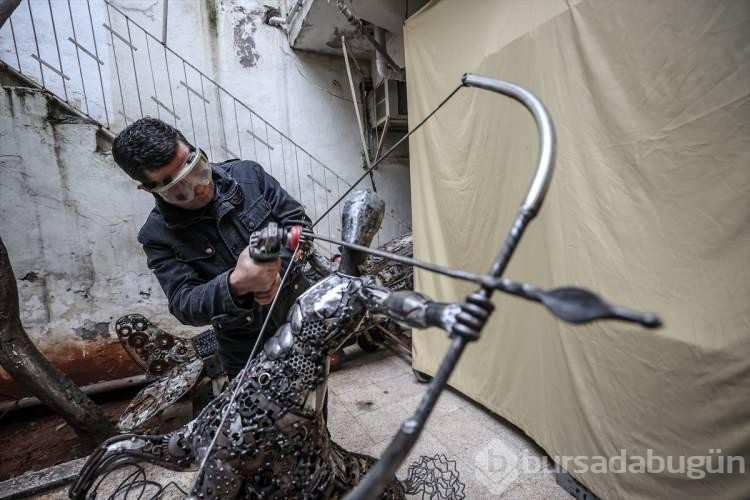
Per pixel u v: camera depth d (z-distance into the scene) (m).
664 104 1.02
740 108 0.88
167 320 2.77
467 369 1.99
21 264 2.38
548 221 1.39
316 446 0.84
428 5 1.87
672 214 1.02
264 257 0.77
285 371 0.79
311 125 3.21
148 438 0.89
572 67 1.25
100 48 2.51
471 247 1.82
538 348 1.55
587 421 1.30
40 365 1.72
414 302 0.59
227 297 0.81
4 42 2.29
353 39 2.94
